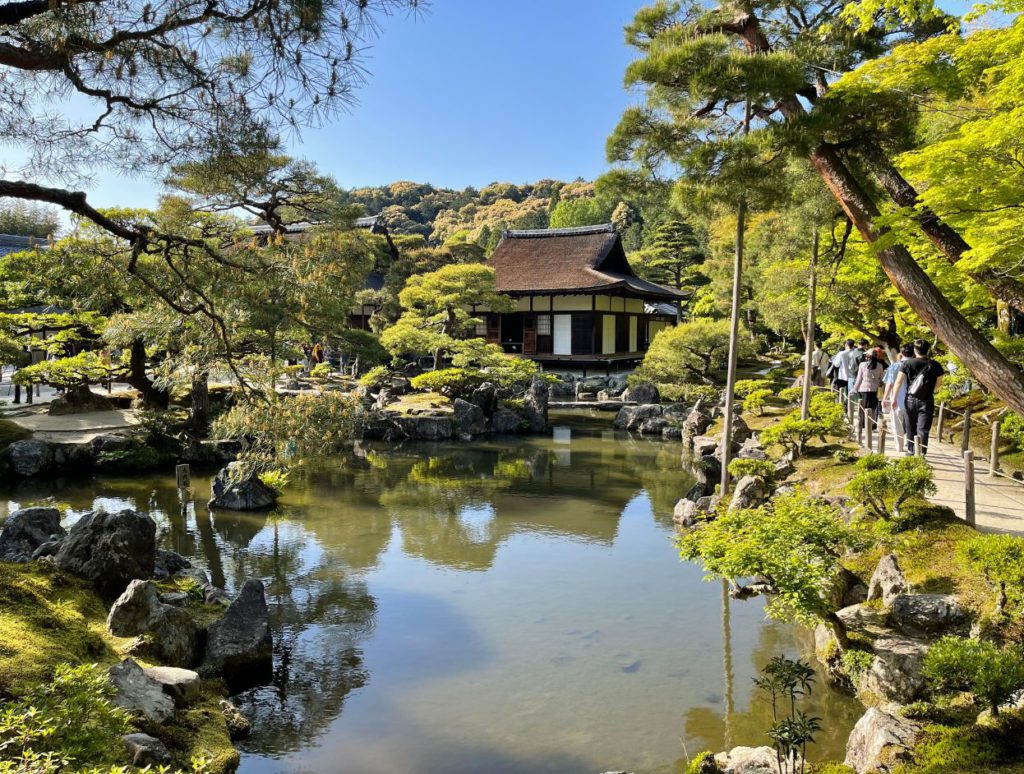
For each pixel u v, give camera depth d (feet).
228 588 34.55
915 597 23.54
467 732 22.15
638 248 249.55
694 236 171.63
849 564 29.01
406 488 56.85
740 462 43.96
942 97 29.60
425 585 35.24
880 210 28.84
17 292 63.21
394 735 21.98
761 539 22.18
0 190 19.27
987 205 25.22
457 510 50.01
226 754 18.94
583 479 60.70
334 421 42.80
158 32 17.39
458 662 26.99
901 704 20.75
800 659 26.73
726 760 19.56
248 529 44.62
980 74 27.40
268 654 25.93
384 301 123.13
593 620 30.96
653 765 20.31
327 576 36.52
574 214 265.75
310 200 48.98
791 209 47.34
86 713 12.75
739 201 32.42
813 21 36.88
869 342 73.00
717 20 32.94
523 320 130.72
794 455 48.08
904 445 40.19
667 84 30.32
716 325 93.56
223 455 62.34
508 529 45.37
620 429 90.53
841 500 34.17
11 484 53.88
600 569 37.76
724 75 27.68
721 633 29.53
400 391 96.22
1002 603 21.35
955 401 53.42
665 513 49.55
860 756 18.30
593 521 47.37
